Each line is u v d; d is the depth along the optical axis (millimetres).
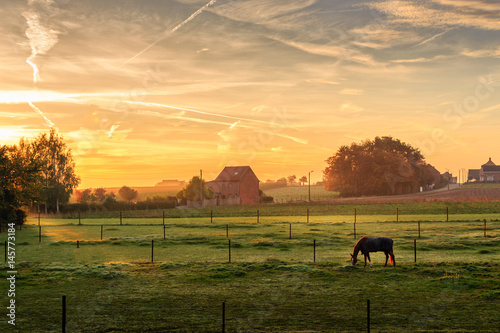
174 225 51625
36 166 48375
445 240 32812
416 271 21078
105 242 34625
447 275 19969
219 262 24656
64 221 63031
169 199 103125
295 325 13422
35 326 13539
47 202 85750
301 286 18484
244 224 50656
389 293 17203
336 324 13508
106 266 23219
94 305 15812
